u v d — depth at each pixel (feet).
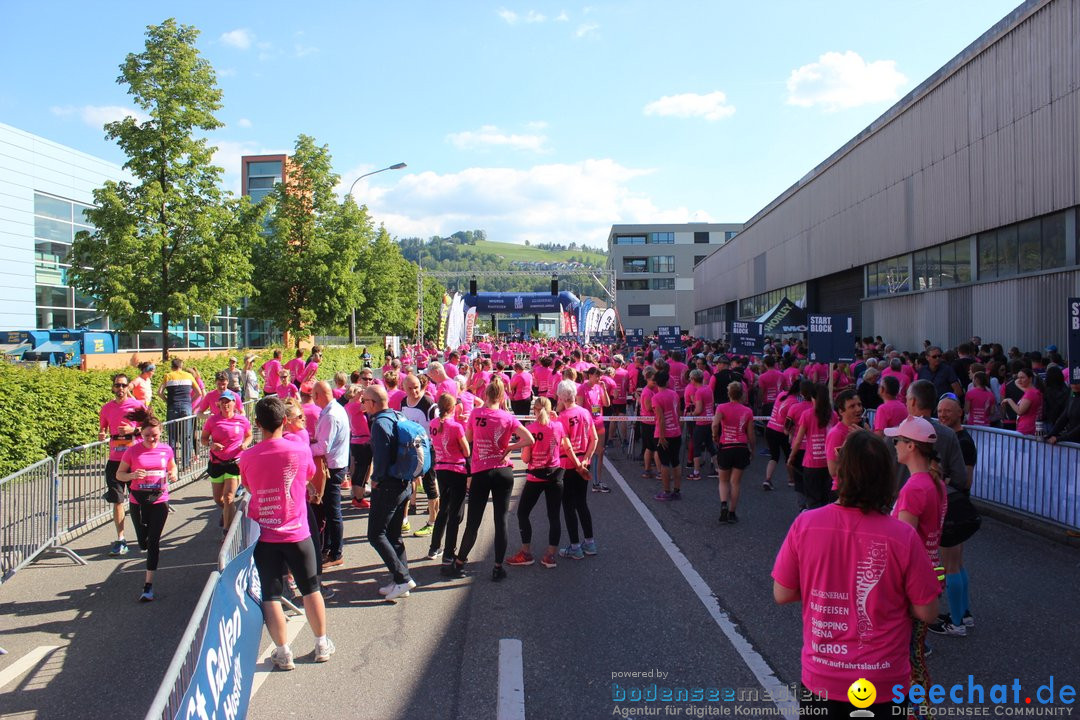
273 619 16.34
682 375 49.73
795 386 34.91
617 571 23.06
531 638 17.87
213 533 28.86
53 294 94.99
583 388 35.76
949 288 68.54
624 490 36.01
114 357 86.89
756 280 146.00
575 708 14.34
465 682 15.56
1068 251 52.03
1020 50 56.59
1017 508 28.81
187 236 66.23
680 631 18.12
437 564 24.43
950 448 17.20
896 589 8.96
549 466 23.61
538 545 26.53
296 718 14.14
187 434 39.06
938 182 70.13
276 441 16.71
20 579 23.41
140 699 15.35
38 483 25.04
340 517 24.44
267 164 176.86
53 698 15.39
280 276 97.91
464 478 24.02
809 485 26.20
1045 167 53.62
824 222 103.09
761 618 18.92
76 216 99.66
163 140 63.72
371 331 155.22
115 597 21.71
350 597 21.20
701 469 42.11
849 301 97.91
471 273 145.38
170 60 64.75
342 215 101.19
